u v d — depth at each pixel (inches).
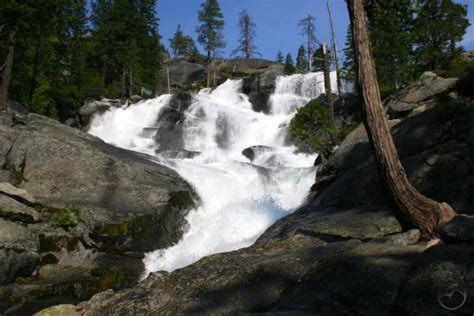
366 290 230.2
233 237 639.8
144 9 2336.4
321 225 442.6
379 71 1074.1
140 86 2066.9
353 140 736.3
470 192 401.4
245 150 1149.1
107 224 541.0
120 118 1541.6
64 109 1690.5
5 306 407.2
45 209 547.5
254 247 421.4
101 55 2149.4
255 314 231.1
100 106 1617.9
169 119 1501.0
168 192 645.3
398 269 238.4
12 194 528.1
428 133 516.1
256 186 767.1
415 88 807.7
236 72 2524.6
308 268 289.1
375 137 294.7
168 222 609.0
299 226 478.9
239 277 295.4
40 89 1437.0
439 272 216.4
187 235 620.4
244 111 1539.1
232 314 254.1
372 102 294.7
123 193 632.4
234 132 1397.6
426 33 1002.1
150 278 337.1
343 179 596.4
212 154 1228.5
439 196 419.2
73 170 657.0
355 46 301.3
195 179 740.7
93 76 1988.2
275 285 278.1
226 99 1798.7
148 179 683.4
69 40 1690.5
